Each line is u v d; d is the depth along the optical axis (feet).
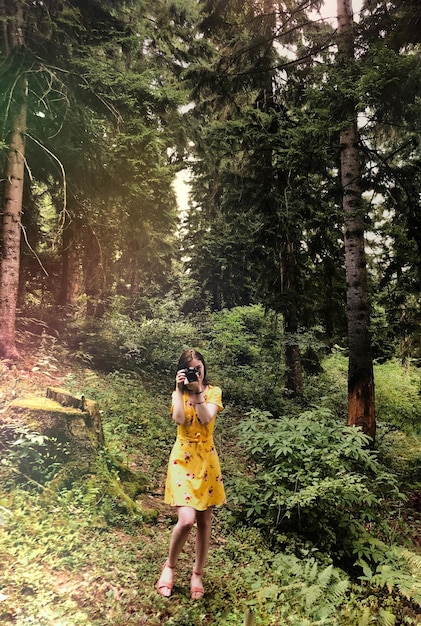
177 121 29.78
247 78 35.50
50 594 9.52
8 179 25.96
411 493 22.20
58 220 36.17
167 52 35.55
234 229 42.73
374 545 14.25
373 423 26.89
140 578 10.82
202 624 9.68
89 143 29.30
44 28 25.82
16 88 25.61
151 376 34.47
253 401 34.37
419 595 10.76
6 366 23.03
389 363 56.59
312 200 33.09
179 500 10.37
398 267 31.48
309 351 40.52
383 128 31.45
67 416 14.34
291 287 39.78
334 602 10.39
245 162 39.81
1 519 10.68
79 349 32.55
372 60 23.27
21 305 37.27
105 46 28.43
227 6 33.37
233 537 14.25
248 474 19.95
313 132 25.57
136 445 20.07
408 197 29.50
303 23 33.55
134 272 46.21
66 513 12.36
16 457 13.01
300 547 13.93
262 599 10.62
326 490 13.98
